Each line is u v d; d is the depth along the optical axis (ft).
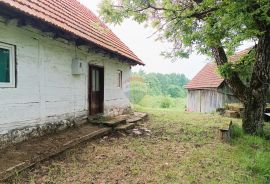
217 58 34.32
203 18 27.53
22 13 18.04
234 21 22.17
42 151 19.13
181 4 30.30
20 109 20.86
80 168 18.01
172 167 19.03
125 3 28.14
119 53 35.53
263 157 21.43
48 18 21.91
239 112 48.42
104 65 36.70
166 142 26.30
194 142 26.66
